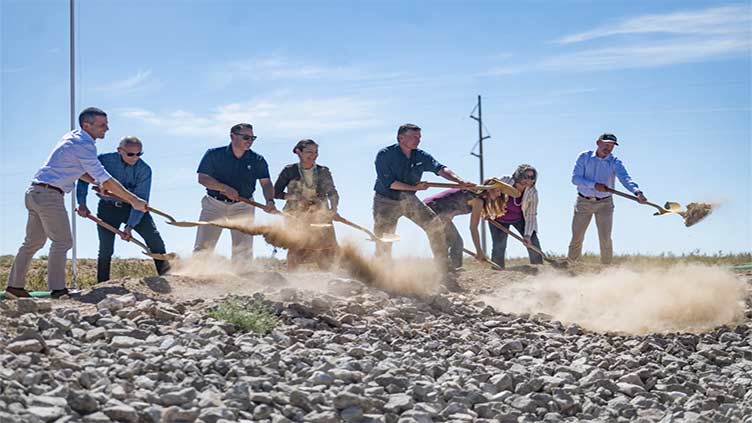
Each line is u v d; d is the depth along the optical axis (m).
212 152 11.21
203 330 7.77
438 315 10.20
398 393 6.91
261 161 11.37
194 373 6.61
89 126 9.34
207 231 11.30
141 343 7.20
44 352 6.77
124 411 5.66
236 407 6.10
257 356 7.27
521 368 8.14
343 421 6.25
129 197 9.58
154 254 10.65
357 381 7.00
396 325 9.11
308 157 11.27
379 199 12.31
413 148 12.20
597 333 10.28
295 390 6.34
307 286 10.51
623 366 8.70
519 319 10.29
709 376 8.66
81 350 6.93
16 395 5.67
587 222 14.70
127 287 9.54
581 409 7.42
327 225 10.93
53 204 9.12
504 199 13.18
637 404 7.62
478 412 6.86
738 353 9.58
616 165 14.44
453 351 8.55
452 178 12.33
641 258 17.89
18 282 9.35
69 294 9.24
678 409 7.62
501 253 13.90
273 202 11.24
